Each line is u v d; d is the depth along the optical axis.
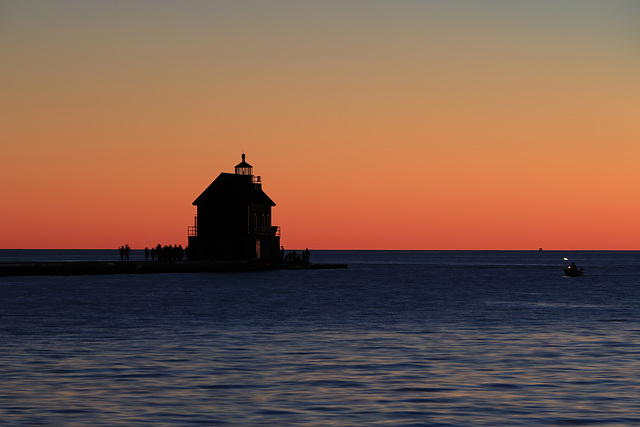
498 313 132.62
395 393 62.88
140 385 65.69
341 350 85.75
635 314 130.75
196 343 90.94
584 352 84.50
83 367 74.00
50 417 54.53
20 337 95.56
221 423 53.19
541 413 55.94
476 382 67.38
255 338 95.88
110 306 143.12
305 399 60.66
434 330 105.25
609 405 58.44
